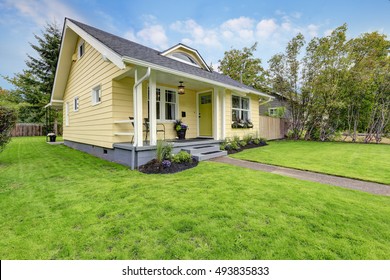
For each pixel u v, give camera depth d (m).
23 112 18.28
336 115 11.69
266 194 2.96
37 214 2.43
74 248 1.80
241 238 1.89
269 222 2.16
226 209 2.48
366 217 2.26
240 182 3.55
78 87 8.21
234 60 19.36
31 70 18.17
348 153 6.87
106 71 5.96
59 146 9.64
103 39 5.62
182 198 2.85
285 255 1.68
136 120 4.88
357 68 10.67
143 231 2.04
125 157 5.20
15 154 7.05
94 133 6.84
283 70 12.82
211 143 6.82
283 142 11.04
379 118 10.59
